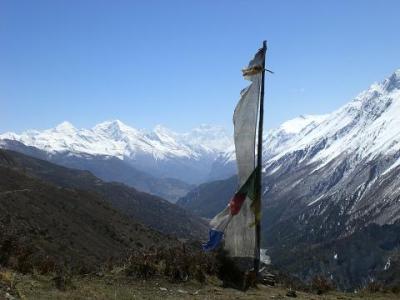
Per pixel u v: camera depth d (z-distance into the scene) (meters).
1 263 22.09
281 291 24.05
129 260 24.98
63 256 67.88
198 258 24.48
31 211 93.88
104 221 110.81
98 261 74.56
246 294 22.12
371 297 24.95
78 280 22.39
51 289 19.72
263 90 22.02
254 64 22.06
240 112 22.22
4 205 89.31
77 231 94.94
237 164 22.19
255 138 21.95
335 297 24.22
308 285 27.84
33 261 22.89
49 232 84.56
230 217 21.95
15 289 18.22
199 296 21.27
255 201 21.77
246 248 22.19
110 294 19.97
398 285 27.20
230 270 24.17
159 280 23.42
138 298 19.97
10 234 24.73
